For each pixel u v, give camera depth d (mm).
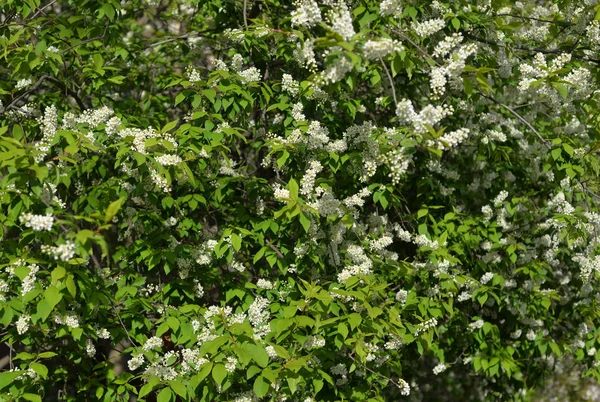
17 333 3674
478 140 5191
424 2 4230
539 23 5039
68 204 4398
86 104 5133
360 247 4012
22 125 4074
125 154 3631
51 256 3234
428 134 2877
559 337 6008
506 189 5570
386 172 4004
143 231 4266
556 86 3369
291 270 3957
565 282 5738
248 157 5203
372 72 3953
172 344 4453
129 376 3635
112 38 4582
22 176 2830
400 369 4289
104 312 3691
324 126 4469
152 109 5312
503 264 5148
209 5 4930
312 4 3041
